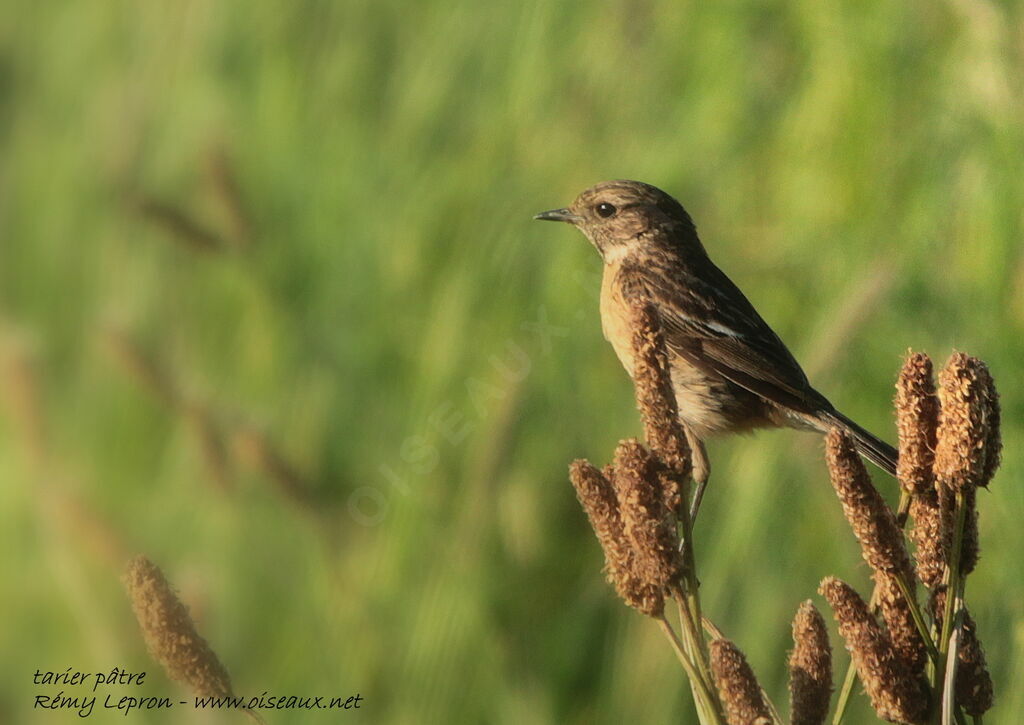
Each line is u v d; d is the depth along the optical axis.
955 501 5.77
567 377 12.07
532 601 11.58
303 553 11.73
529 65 12.77
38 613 12.43
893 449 10.41
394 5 13.84
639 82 12.59
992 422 5.76
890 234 11.16
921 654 5.88
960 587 5.88
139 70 15.63
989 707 6.09
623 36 12.70
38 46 17.69
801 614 6.44
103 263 14.58
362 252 12.75
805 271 11.78
